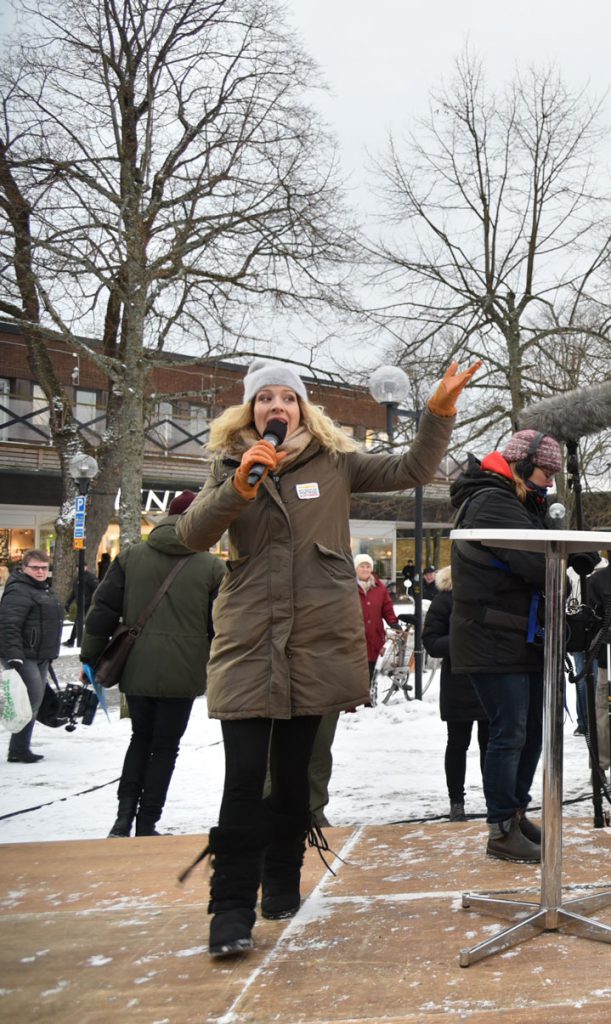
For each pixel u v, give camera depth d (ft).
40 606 26.16
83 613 55.83
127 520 54.95
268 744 8.63
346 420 107.96
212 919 8.30
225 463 9.26
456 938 8.39
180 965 8.10
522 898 9.34
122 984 7.73
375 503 77.61
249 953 8.30
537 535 7.76
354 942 8.43
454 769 18.21
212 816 19.54
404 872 10.59
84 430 87.10
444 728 30.73
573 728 30.91
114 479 70.90
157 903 9.93
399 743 28.50
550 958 7.79
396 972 7.68
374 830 12.69
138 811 16.15
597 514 61.31
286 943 8.51
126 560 16.49
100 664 16.42
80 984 7.77
